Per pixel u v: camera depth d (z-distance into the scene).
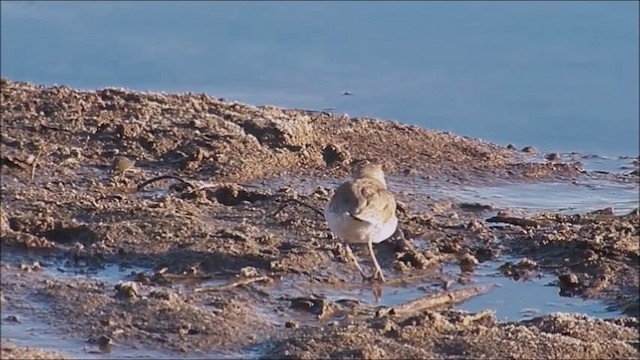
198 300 12.67
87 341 11.41
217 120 20.11
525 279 14.16
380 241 14.08
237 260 13.88
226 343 11.60
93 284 12.83
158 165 18.33
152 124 19.61
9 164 17.47
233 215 15.77
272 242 14.53
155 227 14.67
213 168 18.22
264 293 13.08
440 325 11.98
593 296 13.63
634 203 18.88
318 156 19.44
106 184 17.16
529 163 21.17
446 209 17.34
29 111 19.80
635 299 13.47
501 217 16.64
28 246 14.06
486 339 11.70
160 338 11.57
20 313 11.98
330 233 15.20
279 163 18.92
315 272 13.81
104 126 19.33
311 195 16.80
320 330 11.84
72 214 15.30
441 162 20.59
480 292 13.65
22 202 15.62
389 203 13.68
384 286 13.68
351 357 11.12
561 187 20.00
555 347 11.63
